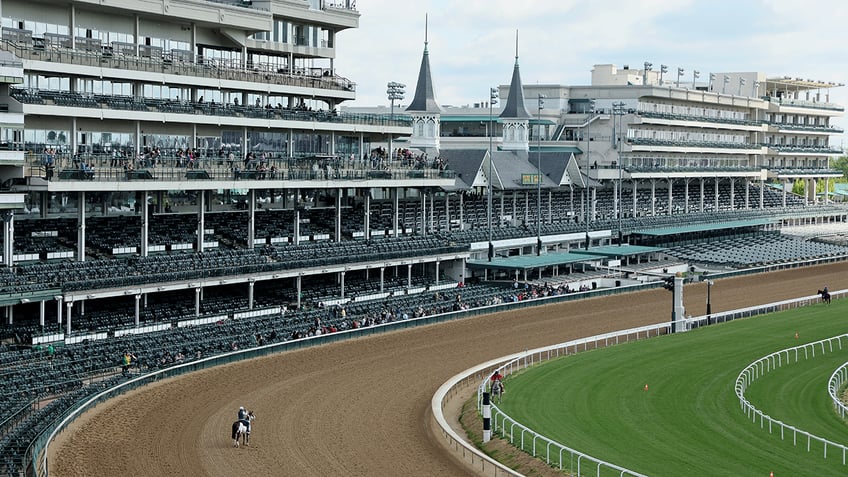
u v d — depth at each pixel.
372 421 63.50
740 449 57.34
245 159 95.69
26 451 51.19
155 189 86.25
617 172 159.62
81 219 82.19
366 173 107.69
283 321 87.38
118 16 90.00
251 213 96.56
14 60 74.62
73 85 85.25
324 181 102.44
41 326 75.31
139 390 68.44
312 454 57.09
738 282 126.50
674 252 148.25
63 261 81.94
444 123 170.62
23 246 82.50
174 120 89.50
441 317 94.50
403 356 80.75
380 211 121.12
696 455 56.19
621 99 171.50
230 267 87.44
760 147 197.88
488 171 129.12
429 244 111.94
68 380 67.38
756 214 181.50
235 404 66.25
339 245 103.00
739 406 66.81
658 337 90.19
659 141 169.62
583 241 138.50
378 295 102.00
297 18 105.88
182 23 94.94
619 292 114.44
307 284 100.56
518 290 110.38
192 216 98.50
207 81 93.44
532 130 169.75
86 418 61.91
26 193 80.50
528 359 80.75
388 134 114.38
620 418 63.75
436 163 118.31
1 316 76.88
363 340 85.62
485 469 54.94
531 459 55.19
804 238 173.88
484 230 126.25
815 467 54.09
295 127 101.69
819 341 82.50
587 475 52.50
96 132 87.00
